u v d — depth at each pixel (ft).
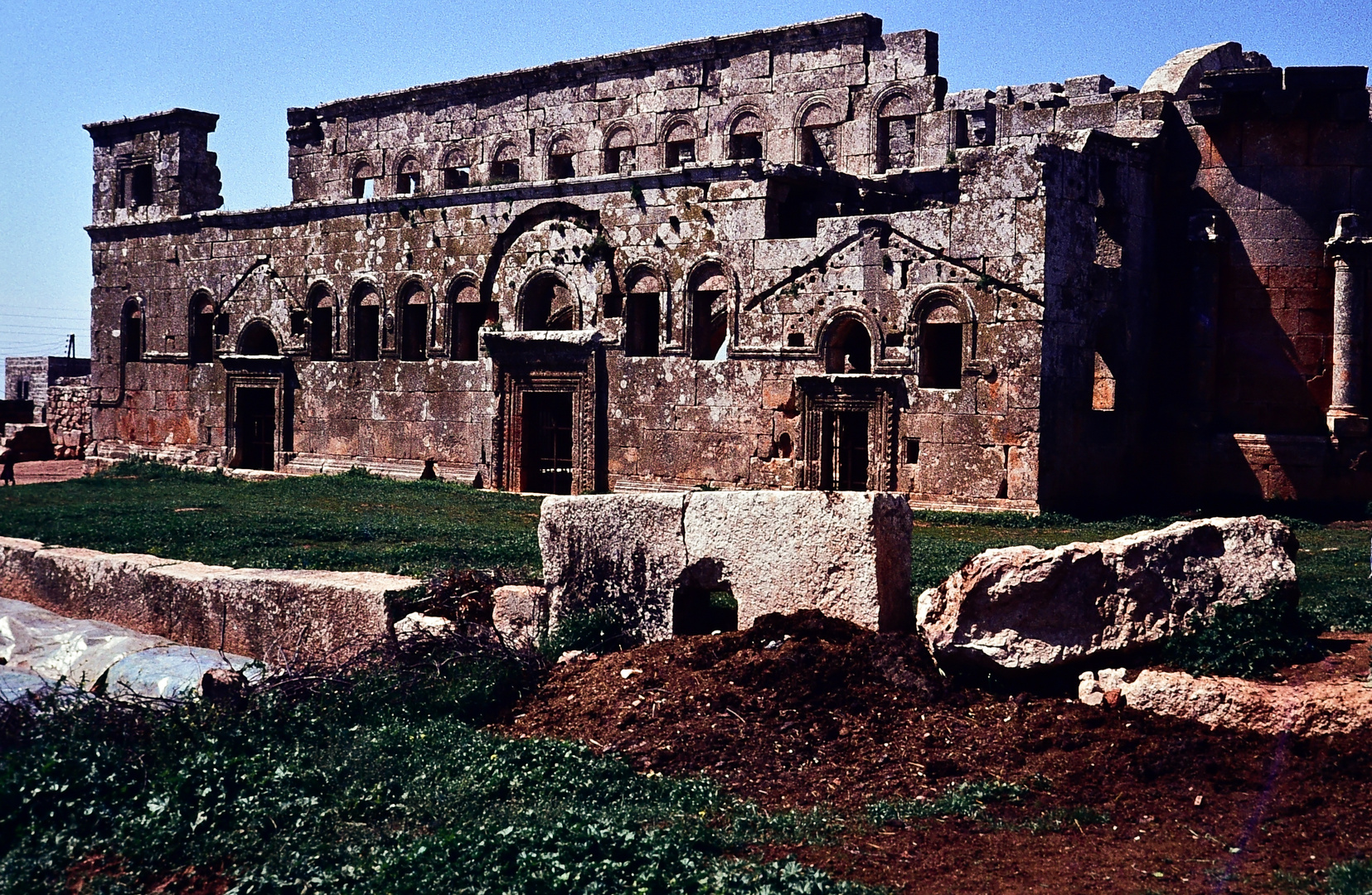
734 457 107.76
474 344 127.85
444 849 29.22
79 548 67.56
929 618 39.11
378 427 131.03
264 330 142.10
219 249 145.48
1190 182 104.27
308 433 137.39
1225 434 101.76
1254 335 101.65
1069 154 94.99
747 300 106.73
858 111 121.80
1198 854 27.53
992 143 115.14
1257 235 101.19
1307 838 27.81
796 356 104.01
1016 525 87.76
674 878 26.84
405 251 128.77
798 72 125.80
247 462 145.18
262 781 35.01
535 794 33.27
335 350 134.82
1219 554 37.45
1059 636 37.17
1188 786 30.81
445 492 112.57
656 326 116.37
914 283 98.02
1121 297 101.96
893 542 42.86
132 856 32.17
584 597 47.91
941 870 27.43
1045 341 92.63
